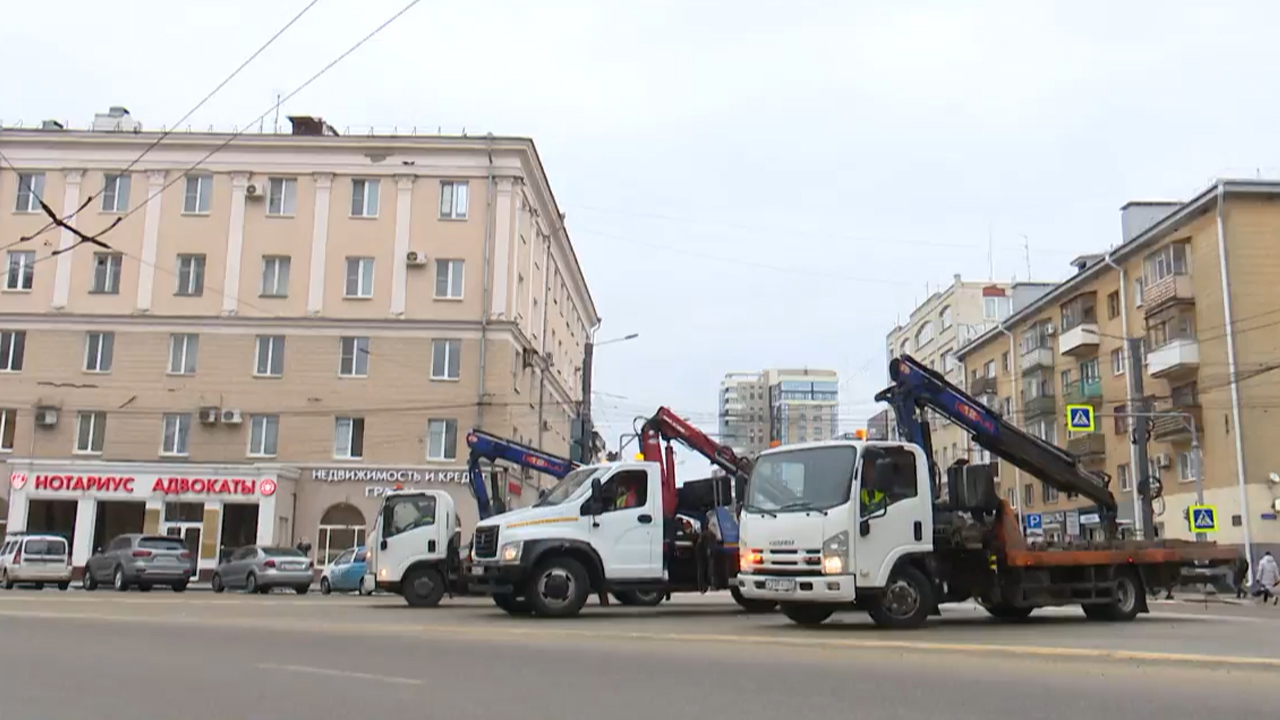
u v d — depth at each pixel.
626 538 17.91
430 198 41.12
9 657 10.59
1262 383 38.91
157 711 7.66
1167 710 7.82
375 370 40.16
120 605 19.38
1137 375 39.03
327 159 41.34
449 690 8.59
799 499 14.69
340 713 7.57
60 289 40.84
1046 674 9.64
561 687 8.75
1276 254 39.62
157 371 40.47
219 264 40.91
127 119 43.19
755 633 13.90
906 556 14.90
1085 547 17.09
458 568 21.86
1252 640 13.51
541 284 48.12
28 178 41.53
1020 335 58.25
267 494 38.06
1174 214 42.34
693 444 22.06
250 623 15.07
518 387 42.31
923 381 17.34
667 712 7.61
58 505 40.22
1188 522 35.41
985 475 16.19
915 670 9.86
